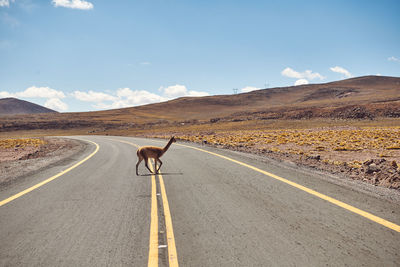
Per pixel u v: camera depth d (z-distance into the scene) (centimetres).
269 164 1162
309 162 1254
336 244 394
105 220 520
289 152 1722
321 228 453
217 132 5397
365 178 876
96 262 357
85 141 3706
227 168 1080
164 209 580
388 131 3284
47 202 654
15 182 914
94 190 771
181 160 1370
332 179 837
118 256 373
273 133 4066
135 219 522
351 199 614
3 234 462
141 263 352
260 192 696
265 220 498
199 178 901
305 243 399
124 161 1438
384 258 352
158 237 435
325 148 1941
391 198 617
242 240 416
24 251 395
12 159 1719
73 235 450
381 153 1623
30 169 1198
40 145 3078
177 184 821
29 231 472
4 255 384
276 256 363
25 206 624
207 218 517
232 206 588
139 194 716
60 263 357
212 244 405
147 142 3041
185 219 515
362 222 475
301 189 714
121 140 3734
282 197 644
